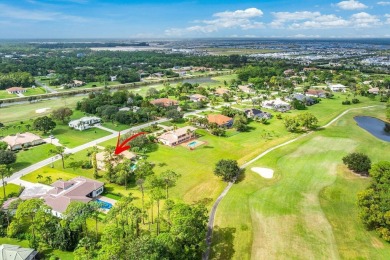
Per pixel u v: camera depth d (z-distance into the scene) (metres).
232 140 133.50
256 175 96.00
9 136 130.00
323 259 60.88
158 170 102.75
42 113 177.25
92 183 89.69
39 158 113.19
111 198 86.44
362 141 126.12
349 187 88.31
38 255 62.62
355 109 185.00
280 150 116.12
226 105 198.38
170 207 64.81
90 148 122.06
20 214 63.88
